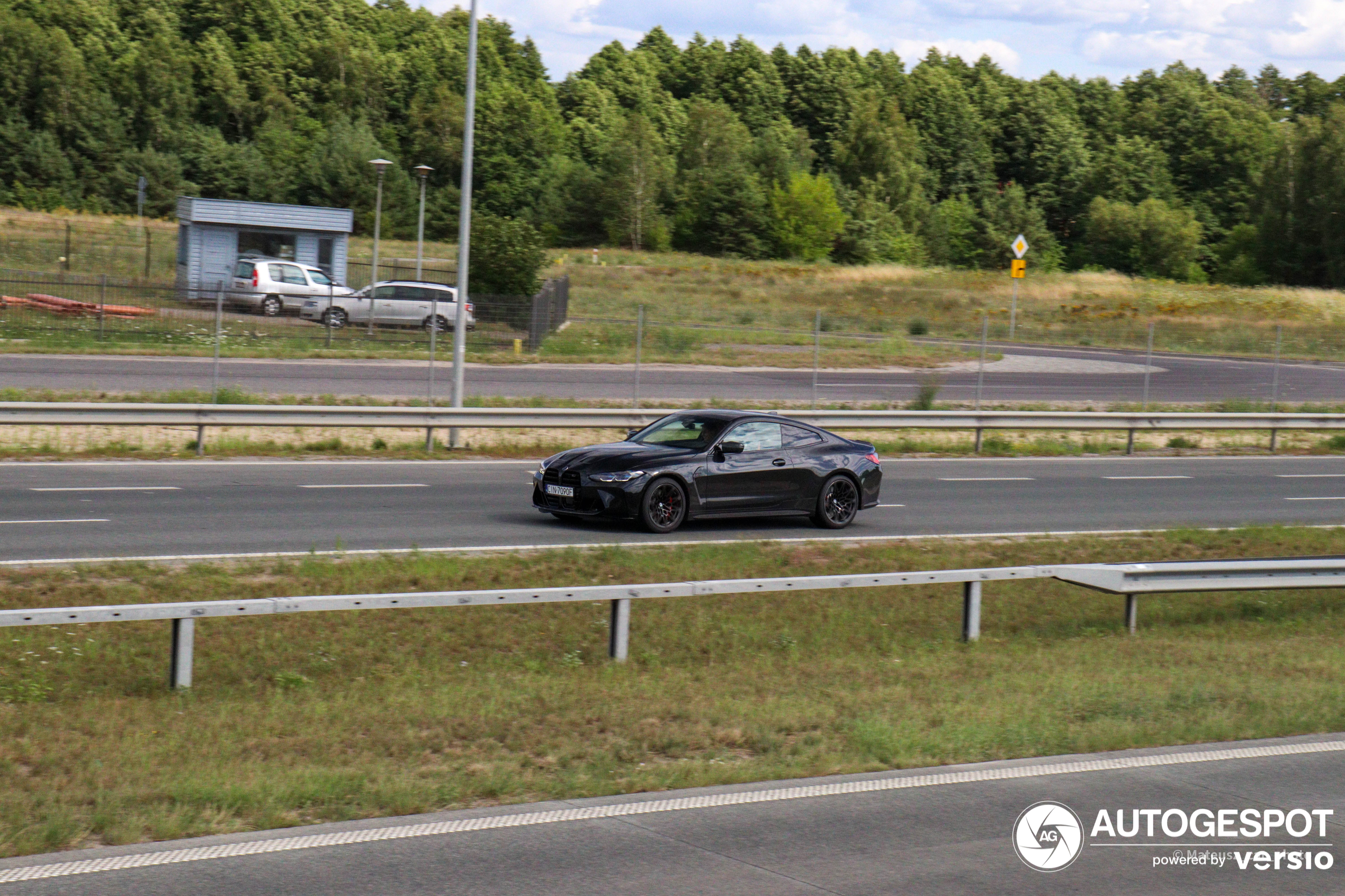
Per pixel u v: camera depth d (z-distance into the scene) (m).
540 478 15.26
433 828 5.72
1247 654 10.70
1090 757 7.28
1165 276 113.31
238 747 6.97
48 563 11.53
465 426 21.48
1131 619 11.77
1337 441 29.86
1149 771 7.04
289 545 13.13
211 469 18.56
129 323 30.77
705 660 10.24
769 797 6.36
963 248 122.94
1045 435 28.39
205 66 119.06
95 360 27.48
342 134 101.25
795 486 15.77
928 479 21.44
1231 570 11.80
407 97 130.75
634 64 161.50
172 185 97.69
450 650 10.06
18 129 98.75
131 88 108.62
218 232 40.28
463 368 21.89
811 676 9.41
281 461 19.84
